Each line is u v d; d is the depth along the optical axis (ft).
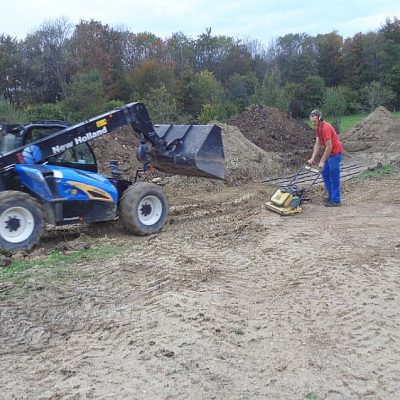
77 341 15.78
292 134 69.77
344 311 17.54
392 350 14.89
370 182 43.75
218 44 177.88
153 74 120.16
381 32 213.05
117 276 21.16
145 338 15.72
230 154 49.57
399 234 26.50
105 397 12.73
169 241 26.43
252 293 19.35
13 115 68.59
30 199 23.82
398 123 87.30
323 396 12.69
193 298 18.71
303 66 189.47
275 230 27.94
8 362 14.65
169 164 28.84
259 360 14.37
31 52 123.95
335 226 28.43
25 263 22.70
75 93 89.86
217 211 33.94
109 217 26.76
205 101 117.39
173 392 12.85
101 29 135.74
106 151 49.62
